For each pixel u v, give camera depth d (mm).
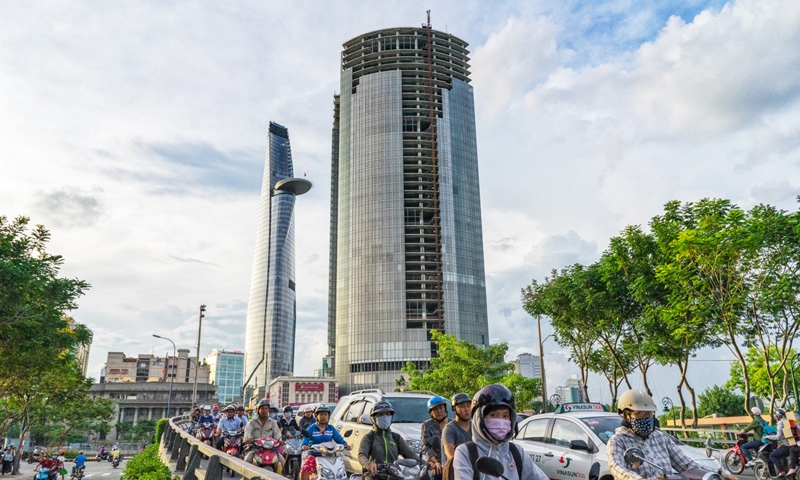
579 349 34281
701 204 25328
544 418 11555
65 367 39094
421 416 12977
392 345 137375
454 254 146000
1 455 43375
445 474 3844
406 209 147375
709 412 69062
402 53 163625
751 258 22438
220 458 8547
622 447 5113
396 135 152125
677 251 23922
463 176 154875
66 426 100438
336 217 187875
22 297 24422
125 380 189750
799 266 21781
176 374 195375
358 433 12469
